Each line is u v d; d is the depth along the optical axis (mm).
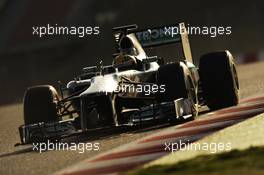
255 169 25281
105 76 37719
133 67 40688
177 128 36625
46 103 39656
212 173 25406
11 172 31188
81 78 40781
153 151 31125
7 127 55781
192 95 39469
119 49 42562
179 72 38656
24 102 39938
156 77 39062
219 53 42344
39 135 37094
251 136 31234
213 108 42906
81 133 36312
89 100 36531
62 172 29016
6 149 39875
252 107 41406
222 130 33438
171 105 37156
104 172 27969
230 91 42156
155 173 26156
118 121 39125
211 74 42219
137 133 37781
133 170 27125
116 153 31734
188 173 25766
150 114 37156
